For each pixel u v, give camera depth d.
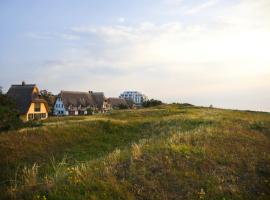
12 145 22.56
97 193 8.73
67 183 9.29
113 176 10.05
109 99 112.75
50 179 9.95
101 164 11.44
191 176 10.84
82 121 33.06
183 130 26.05
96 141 27.20
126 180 9.88
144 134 30.08
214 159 12.97
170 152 13.03
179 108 59.31
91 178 9.73
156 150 13.23
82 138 27.52
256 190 10.53
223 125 23.44
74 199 8.29
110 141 27.77
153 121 35.19
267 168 12.75
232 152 14.51
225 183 10.66
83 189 8.89
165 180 10.30
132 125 33.25
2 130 25.78
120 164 11.38
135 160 11.74
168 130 28.86
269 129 23.31
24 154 21.75
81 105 90.56
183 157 12.62
